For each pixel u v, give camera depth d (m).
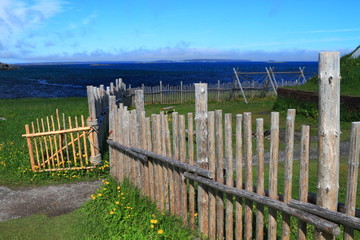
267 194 3.40
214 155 4.04
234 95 25.22
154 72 121.88
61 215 5.44
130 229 4.58
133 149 5.64
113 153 6.86
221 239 4.08
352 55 16.70
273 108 17.42
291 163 3.02
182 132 4.48
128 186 6.07
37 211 5.66
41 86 53.88
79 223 5.02
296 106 15.53
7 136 11.66
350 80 14.56
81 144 8.95
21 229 4.95
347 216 2.55
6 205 5.97
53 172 7.52
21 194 6.53
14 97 36.03
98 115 8.97
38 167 7.52
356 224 2.46
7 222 5.22
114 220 4.87
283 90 17.30
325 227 2.64
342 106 12.98
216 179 4.04
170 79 75.06
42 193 6.55
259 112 17.16
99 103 9.61
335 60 2.63
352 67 15.31
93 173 7.58
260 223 3.46
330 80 2.65
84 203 5.82
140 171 5.68
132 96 21.97
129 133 5.97
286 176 3.05
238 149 3.63
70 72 121.44
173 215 4.92
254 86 25.66
